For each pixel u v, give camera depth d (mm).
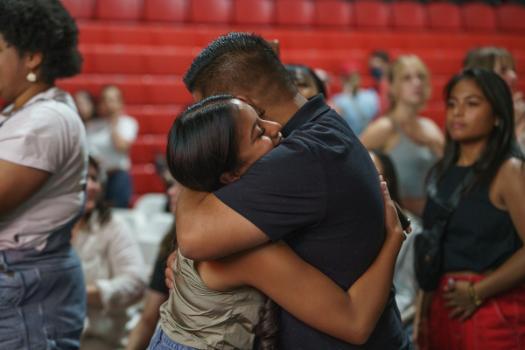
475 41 9727
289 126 1433
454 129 2123
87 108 5531
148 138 7152
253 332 1401
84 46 7812
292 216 1317
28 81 1793
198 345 1396
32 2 1728
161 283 2137
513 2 11703
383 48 9297
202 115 1319
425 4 10742
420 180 3326
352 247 1379
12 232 1753
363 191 1381
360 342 1366
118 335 2676
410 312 2428
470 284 1999
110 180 5461
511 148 2035
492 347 1983
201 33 8414
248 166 1338
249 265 1339
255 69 1426
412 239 2484
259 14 9289
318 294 1329
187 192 1390
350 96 6785
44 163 1706
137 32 8180
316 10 9633
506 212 1994
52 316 1794
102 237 2631
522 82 8914
